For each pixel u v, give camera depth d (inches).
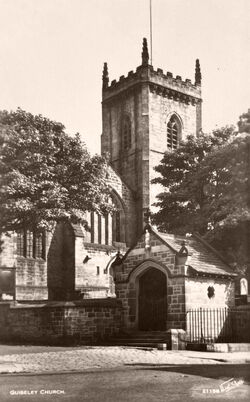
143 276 1423.5
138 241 1418.6
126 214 2974.9
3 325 1505.9
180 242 1444.4
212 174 1927.9
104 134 3408.0
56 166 1665.8
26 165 1552.7
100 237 2755.9
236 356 1053.8
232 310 1380.4
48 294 2400.3
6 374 798.5
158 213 2066.9
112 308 1413.6
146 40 3196.4
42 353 1079.6
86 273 2485.2
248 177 1728.6
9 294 2015.3
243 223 1635.1
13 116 1663.4
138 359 986.7
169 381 729.6
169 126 3277.6
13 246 2246.6
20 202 1515.7
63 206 1608.0
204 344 1170.6
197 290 1323.8
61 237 2514.8
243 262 1664.6
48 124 1700.3
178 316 1294.3
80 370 847.1
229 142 1991.9
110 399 608.1
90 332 1371.8
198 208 2006.6
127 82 3265.3
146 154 3088.1
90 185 1707.7
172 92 3272.6
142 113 3144.7
